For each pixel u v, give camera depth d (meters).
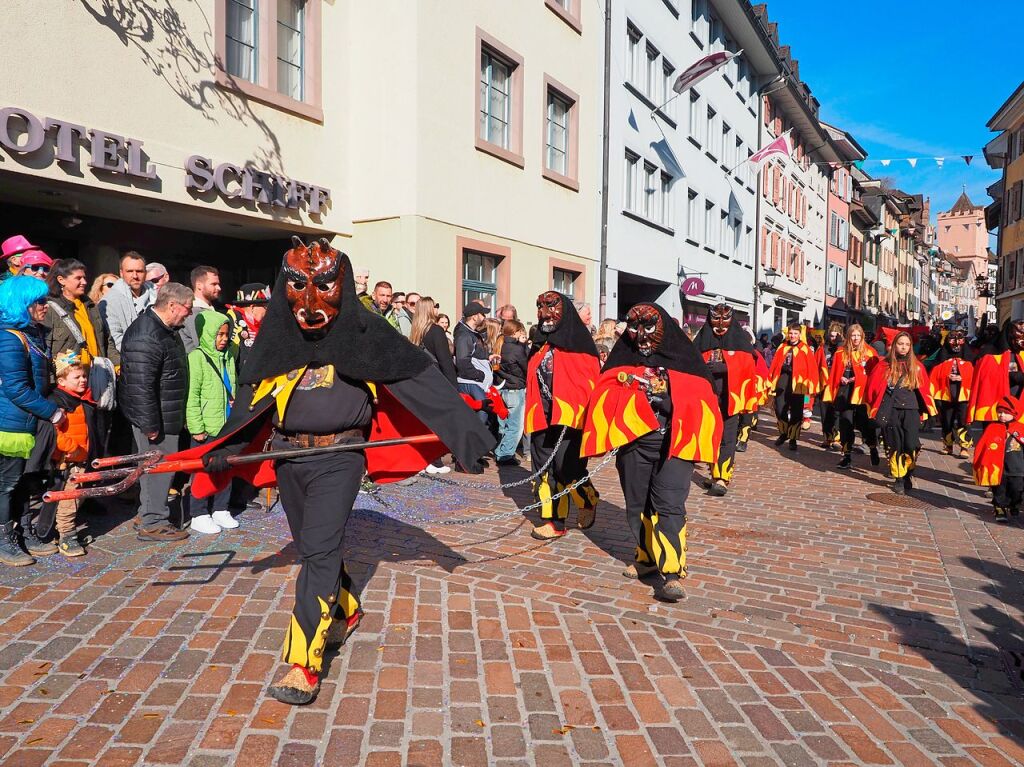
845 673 3.93
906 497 8.66
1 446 4.76
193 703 3.36
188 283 11.35
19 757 2.91
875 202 54.94
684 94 22.80
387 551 5.64
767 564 5.79
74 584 4.68
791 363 12.43
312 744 3.09
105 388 5.60
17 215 9.12
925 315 80.00
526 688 3.62
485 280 13.72
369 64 11.80
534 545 6.02
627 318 4.82
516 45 14.03
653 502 4.87
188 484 6.08
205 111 9.58
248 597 4.57
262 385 3.57
